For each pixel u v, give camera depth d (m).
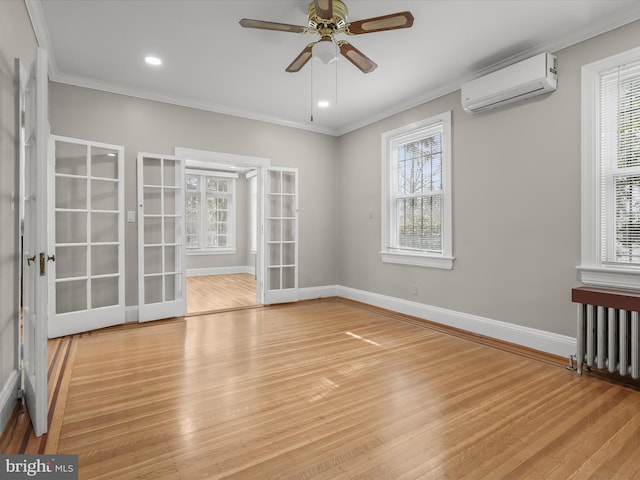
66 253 3.50
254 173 8.23
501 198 3.34
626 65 2.56
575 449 1.66
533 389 2.31
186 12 2.58
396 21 2.17
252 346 3.18
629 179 2.59
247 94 4.11
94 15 2.61
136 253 3.97
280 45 3.04
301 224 5.27
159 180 4.12
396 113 4.52
